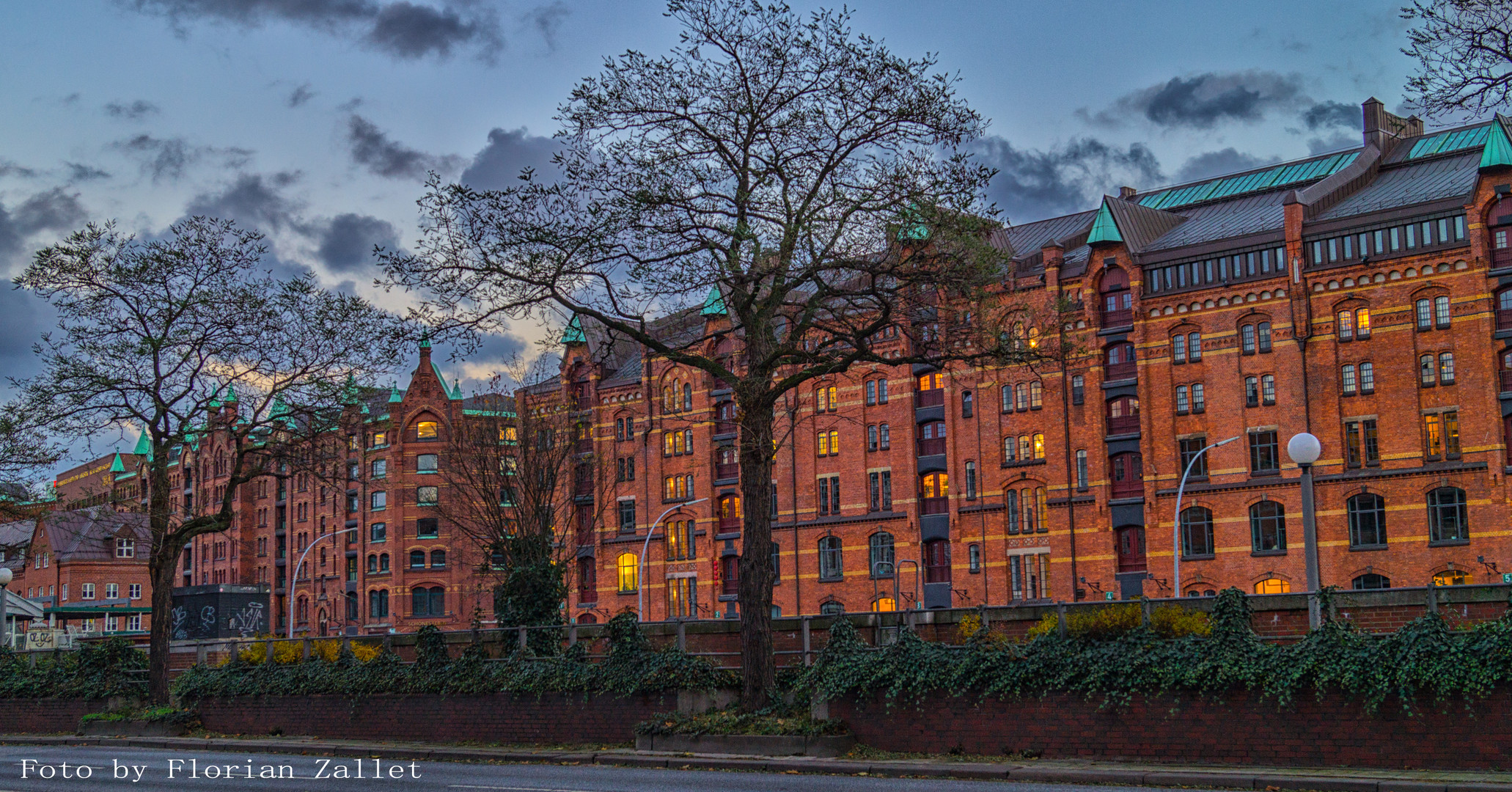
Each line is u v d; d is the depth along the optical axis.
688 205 26.38
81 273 34.06
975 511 72.06
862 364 76.19
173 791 21.80
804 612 77.75
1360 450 61.22
